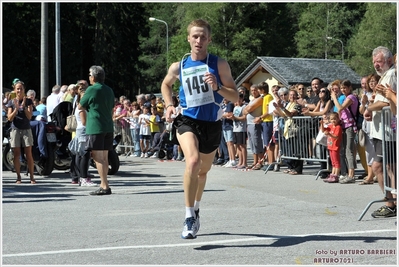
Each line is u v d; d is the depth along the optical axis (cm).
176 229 849
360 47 8012
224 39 7181
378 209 941
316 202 1102
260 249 718
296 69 4069
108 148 1251
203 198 1159
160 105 2238
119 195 1230
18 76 6475
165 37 8988
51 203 1123
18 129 1440
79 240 782
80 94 1447
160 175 1645
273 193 1228
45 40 2959
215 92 758
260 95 1680
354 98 1384
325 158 1483
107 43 7238
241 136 1738
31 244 762
